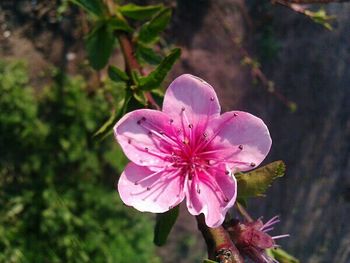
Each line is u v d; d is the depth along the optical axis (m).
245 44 0.19
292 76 0.20
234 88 0.19
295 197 0.22
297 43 0.20
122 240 0.18
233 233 0.08
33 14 0.18
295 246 0.22
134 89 0.10
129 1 0.17
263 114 0.20
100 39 0.12
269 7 0.19
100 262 0.18
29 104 0.17
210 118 0.09
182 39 0.18
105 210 0.18
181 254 0.20
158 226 0.09
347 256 0.23
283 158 0.21
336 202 0.22
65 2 0.18
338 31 0.21
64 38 0.18
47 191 0.18
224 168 0.08
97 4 0.11
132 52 0.11
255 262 0.08
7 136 0.17
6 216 0.17
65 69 0.18
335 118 0.21
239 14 0.19
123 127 0.08
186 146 0.09
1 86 0.17
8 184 0.17
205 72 0.19
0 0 0.17
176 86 0.08
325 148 0.22
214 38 0.19
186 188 0.08
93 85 0.18
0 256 0.17
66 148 0.17
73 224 0.18
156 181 0.09
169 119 0.09
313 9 0.20
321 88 0.21
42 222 0.17
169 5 0.18
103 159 0.18
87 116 0.18
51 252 0.17
